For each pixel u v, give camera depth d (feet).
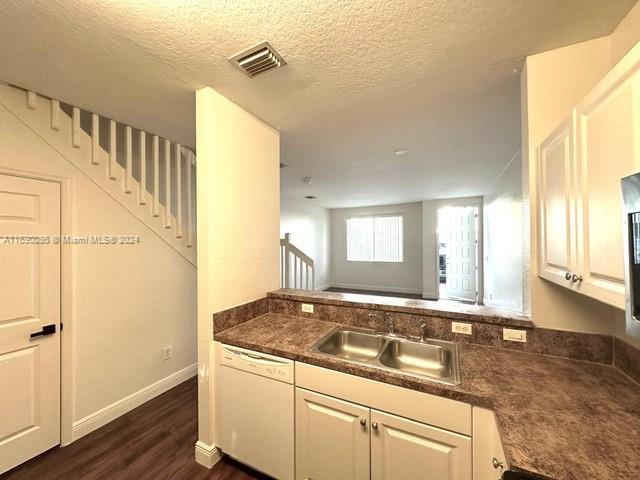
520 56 4.46
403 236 23.22
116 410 6.91
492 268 15.47
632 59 2.19
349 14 3.59
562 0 3.40
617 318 4.07
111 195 6.90
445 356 4.95
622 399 3.29
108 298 6.85
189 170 9.15
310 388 4.51
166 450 5.83
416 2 3.42
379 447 3.97
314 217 23.58
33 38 3.93
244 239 6.34
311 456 4.52
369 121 6.95
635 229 2.02
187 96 5.67
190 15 3.55
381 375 3.94
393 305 5.80
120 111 6.37
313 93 5.59
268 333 5.62
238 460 5.27
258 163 6.77
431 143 8.57
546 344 4.47
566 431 2.74
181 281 8.82
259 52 4.33
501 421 2.92
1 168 5.15
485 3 3.44
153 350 7.93
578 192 3.04
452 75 4.99
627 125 2.28
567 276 3.26
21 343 5.45
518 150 9.25
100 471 5.29
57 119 5.83
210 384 5.49
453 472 3.51
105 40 4.01
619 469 2.27
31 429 5.56
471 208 20.04
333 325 6.16
